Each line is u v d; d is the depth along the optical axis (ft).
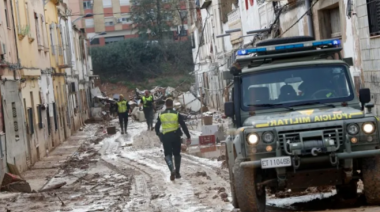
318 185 32.48
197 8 202.28
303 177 32.27
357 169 33.86
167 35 294.87
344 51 63.05
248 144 31.83
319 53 37.04
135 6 294.87
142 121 163.84
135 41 284.41
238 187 32.65
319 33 68.80
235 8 133.49
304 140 31.42
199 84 216.33
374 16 54.49
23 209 46.32
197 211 38.04
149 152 86.79
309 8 70.33
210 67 179.93
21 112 78.59
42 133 96.94
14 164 67.00
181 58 283.79
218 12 156.04
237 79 35.99
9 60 75.66
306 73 35.60
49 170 76.74
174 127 56.13
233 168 34.06
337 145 31.24
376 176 31.81
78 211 43.24
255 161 31.65
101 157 86.94
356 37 58.90
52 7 131.13
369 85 56.65
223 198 41.78
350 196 37.24
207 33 186.60
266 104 35.09
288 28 81.82
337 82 35.32
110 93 273.75
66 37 154.10
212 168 61.67
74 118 150.61
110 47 282.77
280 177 31.86
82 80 184.55
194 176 57.11
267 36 97.25
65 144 116.98
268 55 36.47
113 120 183.62
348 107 34.30
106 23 327.47
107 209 42.91
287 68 35.83
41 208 46.16
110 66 280.51
